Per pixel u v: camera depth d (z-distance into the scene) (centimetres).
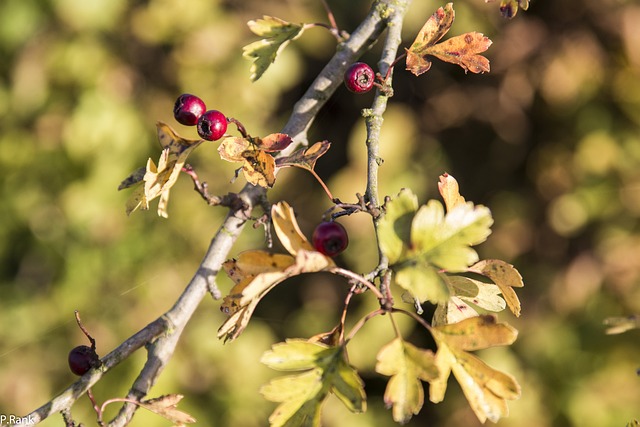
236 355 424
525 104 413
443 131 437
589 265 409
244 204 163
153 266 434
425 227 108
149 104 432
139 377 149
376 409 442
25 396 418
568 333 411
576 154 408
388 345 109
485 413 109
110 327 428
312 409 110
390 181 427
